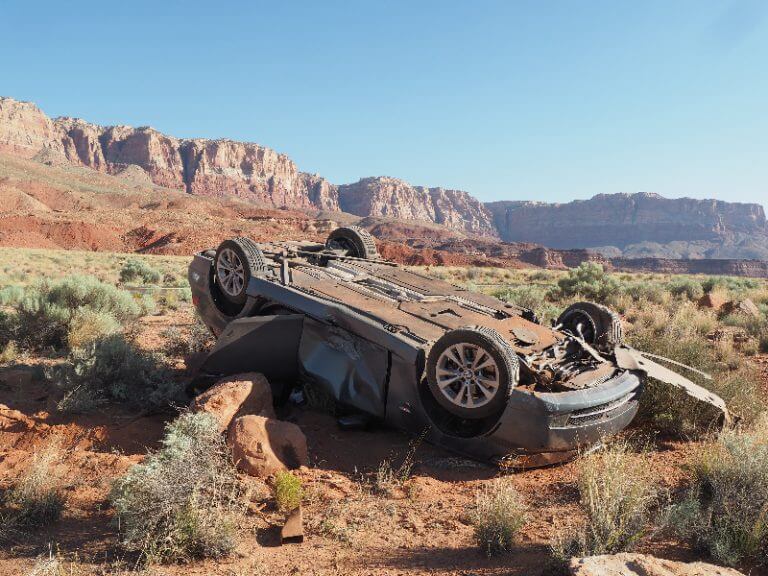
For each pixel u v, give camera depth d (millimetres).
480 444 5375
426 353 5633
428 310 6629
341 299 6562
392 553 3764
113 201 189000
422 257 126250
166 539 3590
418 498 4711
